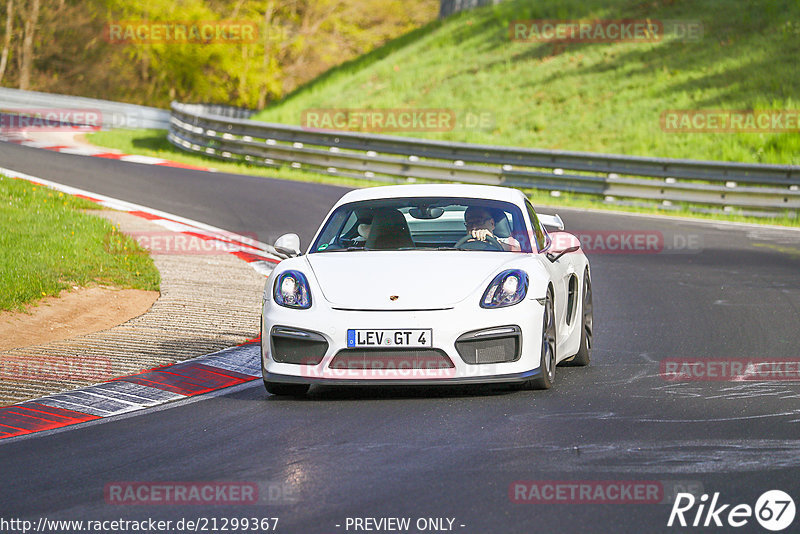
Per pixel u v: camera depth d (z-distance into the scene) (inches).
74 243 1705.2
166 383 999.6
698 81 3870.6
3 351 1139.3
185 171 3179.1
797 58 3804.1
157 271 1628.9
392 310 886.4
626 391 919.0
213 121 3718.0
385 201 1054.4
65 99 5221.5
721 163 2746.1
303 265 963.3
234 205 2495.1
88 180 2753.4
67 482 666.8
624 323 1343.5
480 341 882.8
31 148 3570.4
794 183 2664.9
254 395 951.0
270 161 3499.0
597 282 1699.1
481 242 1002.7
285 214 2384.4
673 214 2699.3
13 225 1780.3
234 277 1654.8
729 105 3617.1
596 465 665.6
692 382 959.0
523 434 756.6
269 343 913.5
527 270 928.9
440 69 4768.7
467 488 620.4
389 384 881.5
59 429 828.6
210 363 1090.7
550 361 942.4
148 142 4362.7
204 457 722.2
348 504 596.1
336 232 1029.2
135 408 902.4
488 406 861.2
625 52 4308.6
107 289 1478.8
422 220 1110.4
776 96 3580.2
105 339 1207.6
